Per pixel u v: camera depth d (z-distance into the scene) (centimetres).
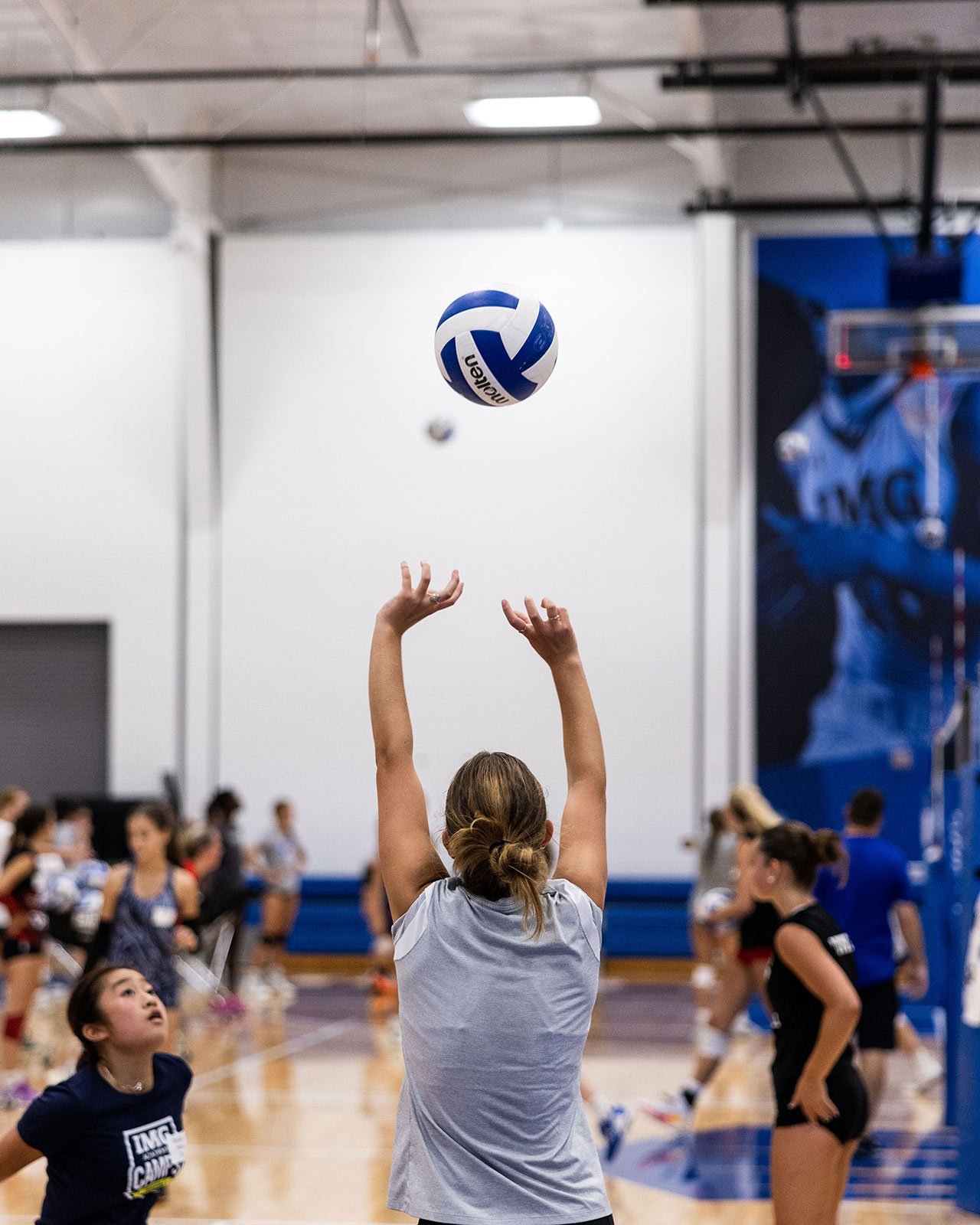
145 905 1031
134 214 2772
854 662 2577
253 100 2522
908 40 2322
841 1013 612
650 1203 1055
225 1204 1041
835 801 2566
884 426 2595
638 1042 1834
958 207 2519
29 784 2725
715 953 2019
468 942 374
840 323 2230
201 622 2698
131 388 2731
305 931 2600
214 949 2123
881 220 2594
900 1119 1379
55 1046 1766
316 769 2677
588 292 2669
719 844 1919
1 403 2750
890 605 2577
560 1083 373
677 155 2669
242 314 2722
